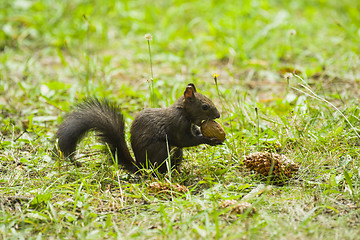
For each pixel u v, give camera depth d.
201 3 22.72
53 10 21.55
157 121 9.51
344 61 16.19
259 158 8.84
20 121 12.37
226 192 8.12
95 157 10.02
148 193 8.38
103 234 6.99
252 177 9.03
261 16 21.16
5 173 9.43
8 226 7.18
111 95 14.16
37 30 20.17
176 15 21.78
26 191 8.40
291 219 7.27
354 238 6.66
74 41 19.52
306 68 15.30
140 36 20.17
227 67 16.84
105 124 9.47
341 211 7.51
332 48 17.86
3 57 17.70
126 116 12.09
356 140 10.13
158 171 9.51
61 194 8.35
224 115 12.30
